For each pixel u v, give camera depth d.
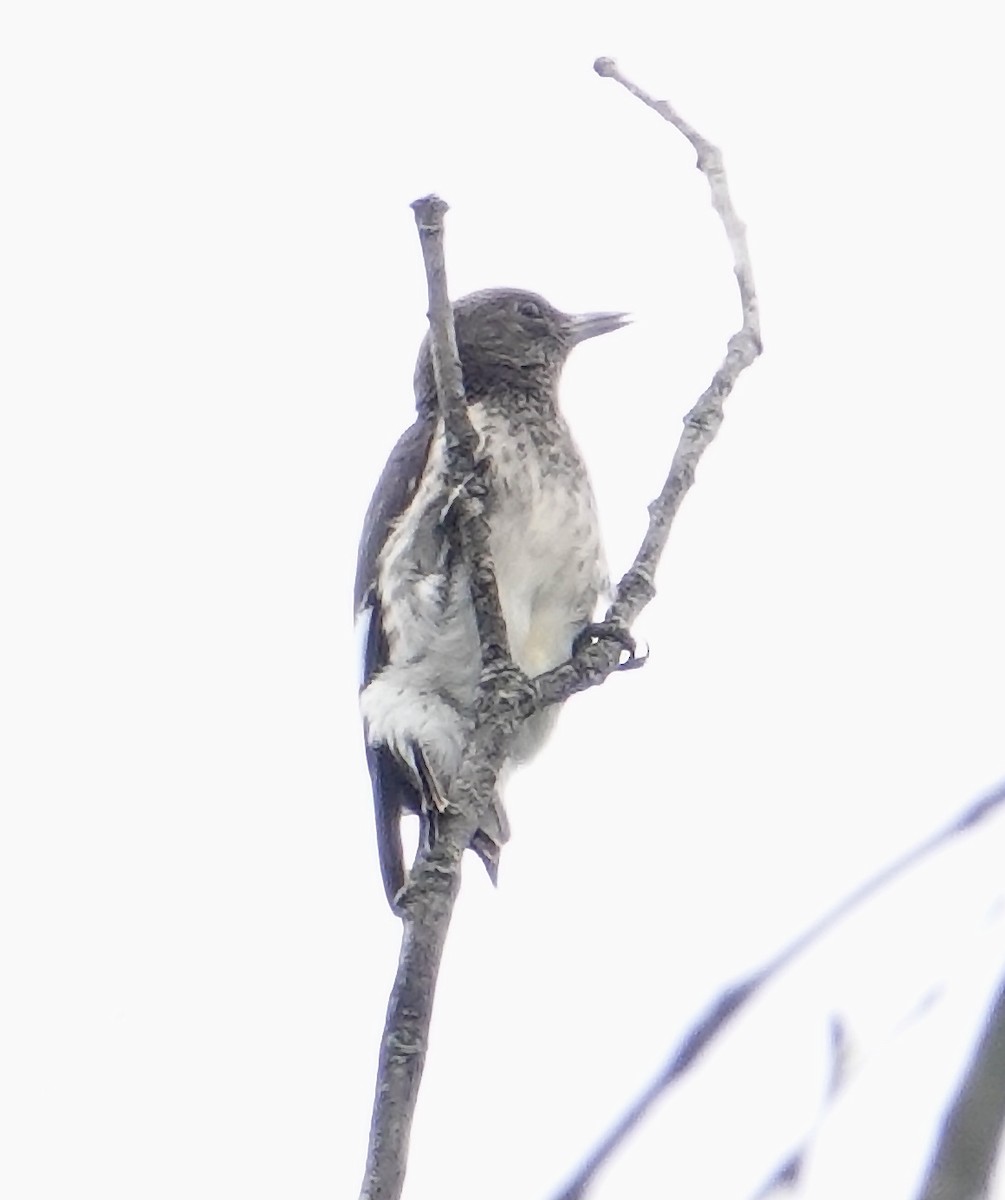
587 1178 2.67
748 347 8.66
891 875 2.89
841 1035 2.86
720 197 8.70
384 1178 5.01
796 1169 2.72
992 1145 2.33
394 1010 5.82
